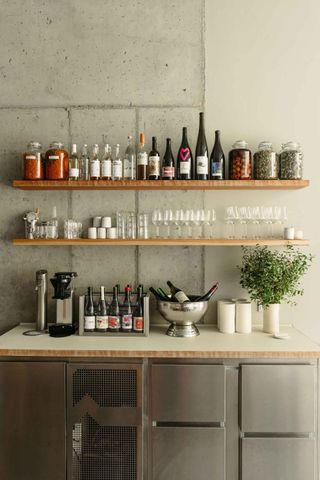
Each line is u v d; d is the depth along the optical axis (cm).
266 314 283
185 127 294
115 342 258
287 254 304
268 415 235
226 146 305
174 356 237
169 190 306
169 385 237
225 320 280
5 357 245
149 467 238
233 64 306
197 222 286
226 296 305
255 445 235
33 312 309
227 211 286
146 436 240
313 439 234
